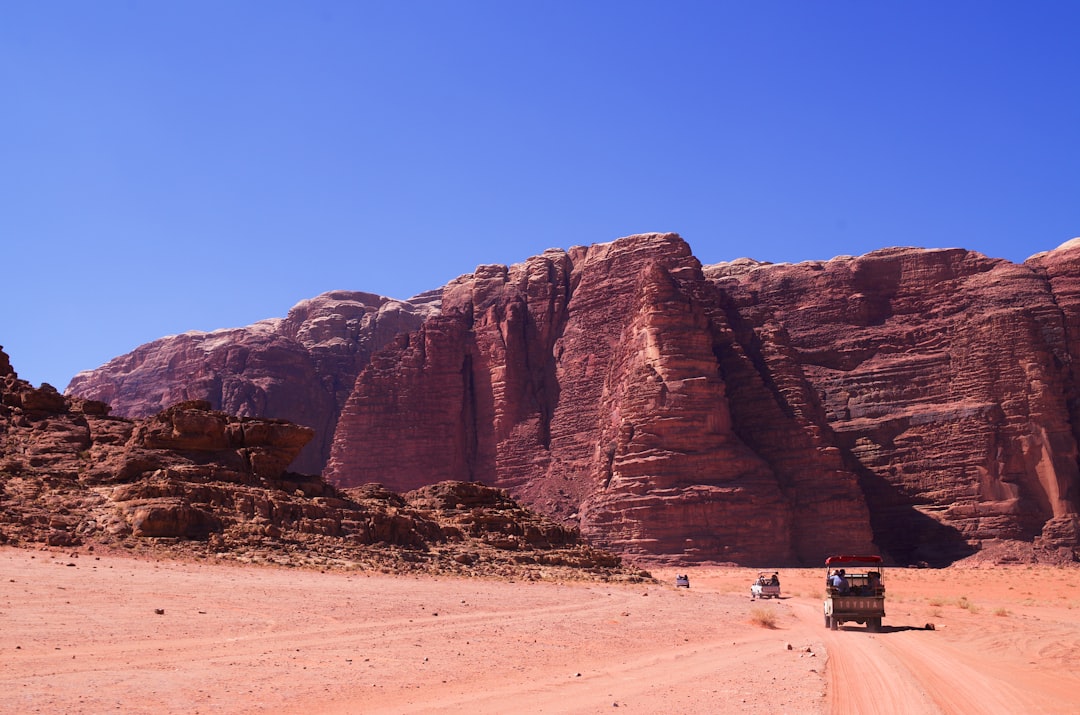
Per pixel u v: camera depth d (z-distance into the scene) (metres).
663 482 130.62
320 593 32.91
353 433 185.25
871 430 156.38
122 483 46.47
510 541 60.91
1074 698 19.62
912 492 148.12
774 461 140.50
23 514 39.94
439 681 18.88
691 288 164.12
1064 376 147.62
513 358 185.75
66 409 54.53
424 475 180.88
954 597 68.38
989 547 134.88
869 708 17.67
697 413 134.75
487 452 182.75
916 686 20.56
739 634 32.22
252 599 29.69
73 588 27.66
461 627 27.83
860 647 28.58
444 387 186.38
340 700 16.39
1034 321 150.00
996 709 18.11
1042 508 139.00
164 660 18.98
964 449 146.25
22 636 20.27
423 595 36.34
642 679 20.39
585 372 177.25
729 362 152.50
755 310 176.50
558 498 160.62
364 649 22.25
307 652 21.25
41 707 14.13
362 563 44.88
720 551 125.12
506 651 23.72
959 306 162.00
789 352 156.62
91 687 15.87
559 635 27.84
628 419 137.88
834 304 175.00
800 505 135.00
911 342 164.00
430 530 57.03
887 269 173.12
